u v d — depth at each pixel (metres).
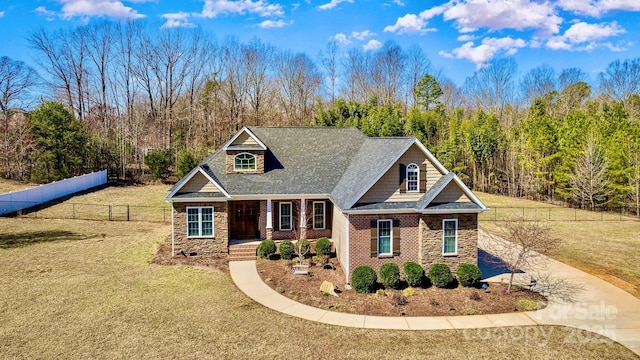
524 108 84.56
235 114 67.31
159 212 33.88
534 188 48.22
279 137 27.78
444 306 16.53
